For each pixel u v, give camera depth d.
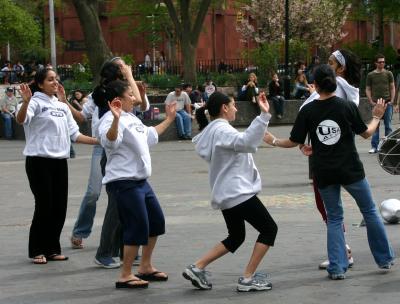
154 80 40.69
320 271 9.30
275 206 13.84
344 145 8.77
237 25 59.44
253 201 8.46
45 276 9.46
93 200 10.83
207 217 13.08
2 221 13.46
